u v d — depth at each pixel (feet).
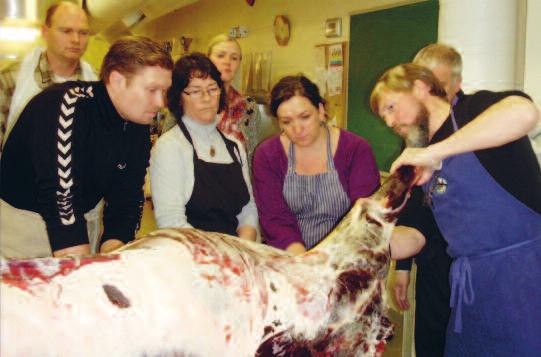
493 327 4.52
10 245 4.66
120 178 5.05
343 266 3.57
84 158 4.39
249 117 9.23
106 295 2.38
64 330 2.19
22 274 2.29
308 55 14.40
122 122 4.55
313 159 5.66
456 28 7.38
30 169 4.33
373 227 3.92
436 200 4.80
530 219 4.41
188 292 2.63
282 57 15.64
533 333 4.38
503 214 4.40
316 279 3.38
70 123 4.15
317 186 5.60
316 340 3.21
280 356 3.04
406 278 6.29
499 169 4.34
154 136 17.15
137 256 2.67
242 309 2.83
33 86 7.29
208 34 20.25
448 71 6.20
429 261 5.52
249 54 17.34
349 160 5.58
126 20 17.97
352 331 3.45
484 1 7.15
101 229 7.49
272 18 15.97
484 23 7.19
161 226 5.10
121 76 4.16
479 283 4.57
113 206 5.21
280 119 5.35
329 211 5.62
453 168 4.54
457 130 4.43
